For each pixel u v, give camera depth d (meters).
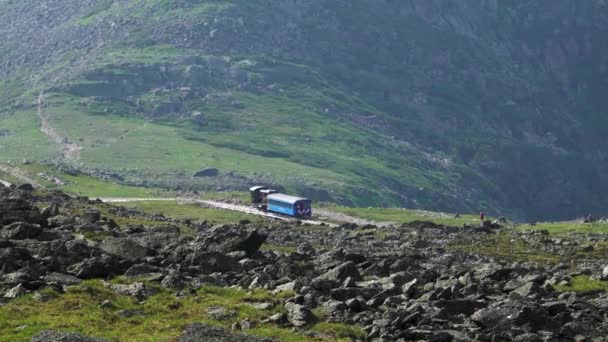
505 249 112.69
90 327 43.47
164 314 46.81
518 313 50.28
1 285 48.31
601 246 114.94
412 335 46.12
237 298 51.00
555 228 159.00
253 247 67.62
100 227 71.00
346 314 49.22
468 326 49.22
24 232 61.78
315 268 65.06
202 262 58.44
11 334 41.72
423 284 60.56
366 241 118.44
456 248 113.06
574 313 53.72
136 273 54.06
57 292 48.28
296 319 47.44
